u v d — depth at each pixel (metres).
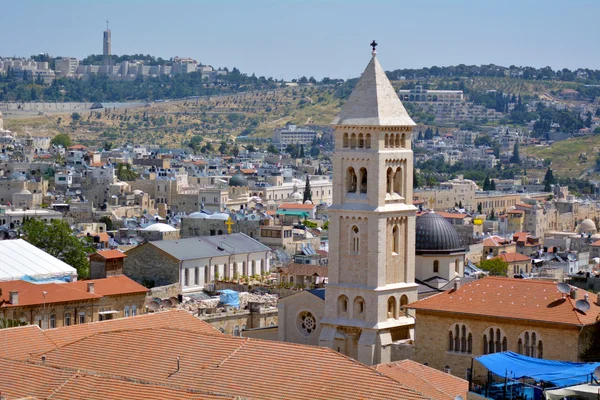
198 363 179.62
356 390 164.50
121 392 162.88
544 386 171.12
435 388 189.25
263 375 172.62
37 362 178.75
